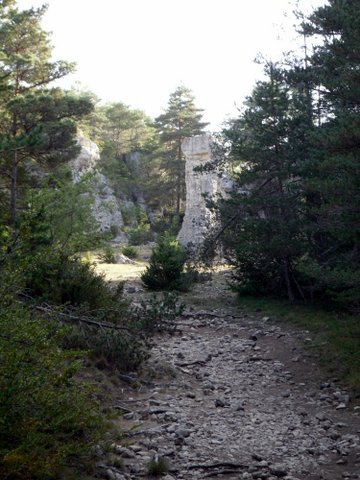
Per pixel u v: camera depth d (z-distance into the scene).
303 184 17.19
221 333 15.76
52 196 14.40
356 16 12.88
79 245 13.37
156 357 12.27
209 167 22.00
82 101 29.86
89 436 6.30
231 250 21.73
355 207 12.42
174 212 72.62
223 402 9.38
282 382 11.12
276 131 18.52
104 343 10.36
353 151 12.61
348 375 11.10
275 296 20.78
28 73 30.05
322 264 15.95
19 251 6.48
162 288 23.34
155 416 8.38
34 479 5.12
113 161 79.88
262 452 7.27
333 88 14.12
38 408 5.34
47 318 9.14
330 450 7.46
